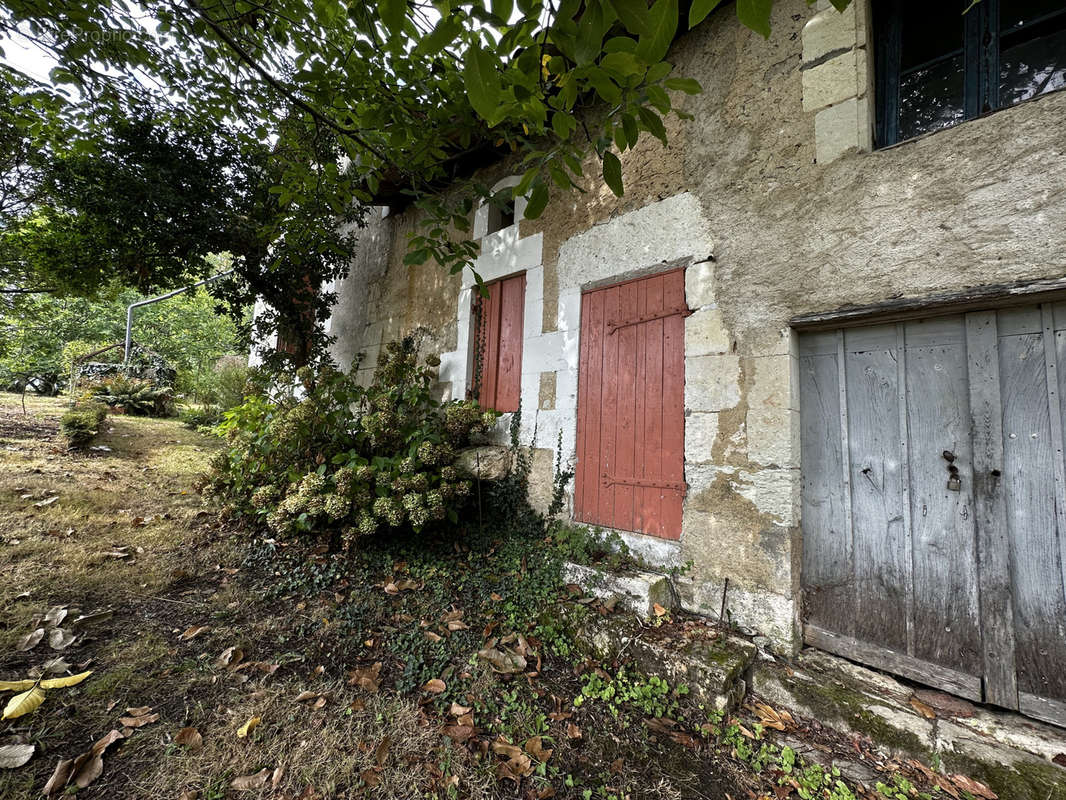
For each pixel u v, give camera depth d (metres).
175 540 3.62
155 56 3.14
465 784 1.66
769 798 1.70
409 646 2.49
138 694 1.94
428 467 3.76
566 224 3.88
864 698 2.08
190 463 6.07
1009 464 2.02
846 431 2.46
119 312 16.73
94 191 4.41
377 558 3.47
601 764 1.84
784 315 2.58
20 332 9.94
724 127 2.93
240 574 3.21
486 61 1.18
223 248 5.29
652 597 2.71
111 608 2.57
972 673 2.04
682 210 3.09
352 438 3.96
